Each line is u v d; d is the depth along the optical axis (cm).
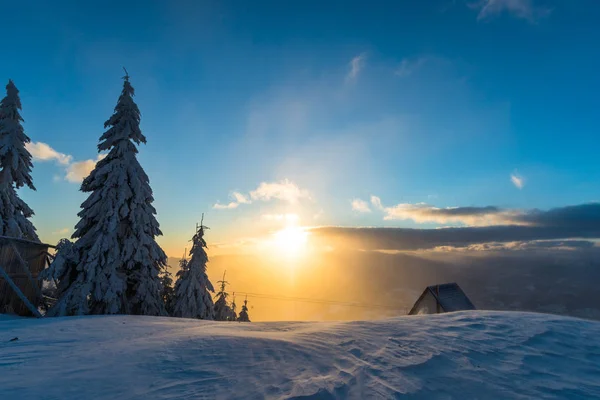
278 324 865
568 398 446
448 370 516
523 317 886
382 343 626
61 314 1309
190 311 1967
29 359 519
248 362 494
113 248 1498
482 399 431
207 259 2158
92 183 1611
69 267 1521
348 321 891
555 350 632
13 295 1483
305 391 401
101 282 1428
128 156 1672
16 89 2009
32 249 1612
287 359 512
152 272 1611
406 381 462
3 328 845
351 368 491
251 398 380
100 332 781
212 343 579
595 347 654
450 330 747
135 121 1753
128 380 423
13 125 1944
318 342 611
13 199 1912
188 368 467
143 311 1577
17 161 1916
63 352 564
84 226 1579
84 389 395
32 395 377
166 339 623
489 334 720
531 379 502
